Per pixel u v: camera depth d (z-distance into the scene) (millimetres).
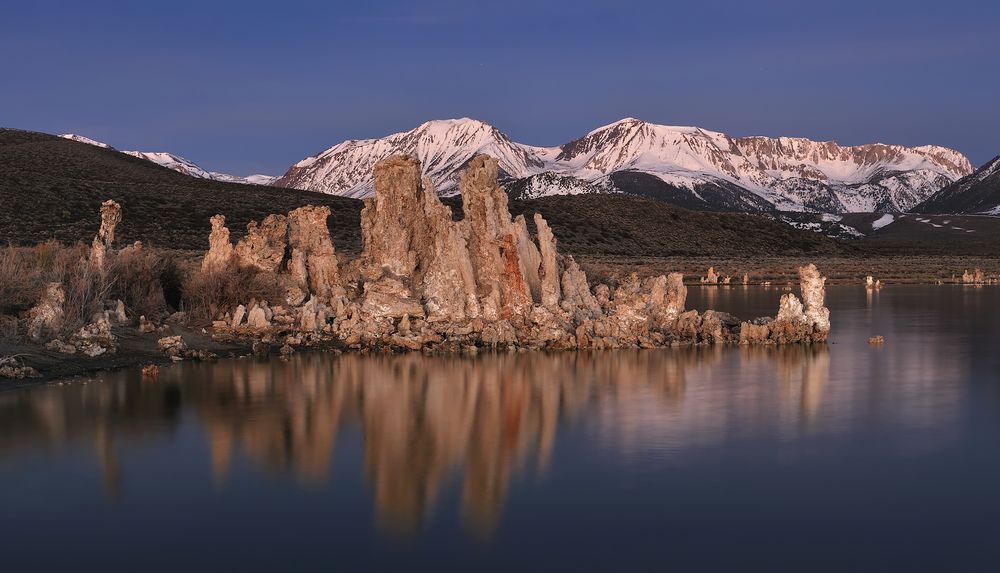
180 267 55062
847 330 59219
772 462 26844
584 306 52219
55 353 39750
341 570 19250
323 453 27281
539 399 34906
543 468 26031
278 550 20234
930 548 20672
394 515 22250
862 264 170250
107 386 36062
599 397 35312
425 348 45531
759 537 21188
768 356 46125
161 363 41000
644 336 49438
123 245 110125
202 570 19203
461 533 21234
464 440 28891
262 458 26703
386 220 51844
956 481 25203
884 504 23422
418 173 52656
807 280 53656
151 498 23297
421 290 50812
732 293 91062
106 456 26719
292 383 37281
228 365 41062
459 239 49781
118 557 19828
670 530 21531
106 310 45375
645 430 30406
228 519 21953
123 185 145375
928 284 115750
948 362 44594
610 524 21875
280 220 53000
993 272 144250
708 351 47688
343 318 48625
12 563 19500
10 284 43312
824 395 36281
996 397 36000
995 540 21109
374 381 37906
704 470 26047
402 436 29234
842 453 27938
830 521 22219
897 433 30250
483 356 44531
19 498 23266
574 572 19219
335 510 22609
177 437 28719
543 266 51438
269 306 49219
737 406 34125
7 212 119062
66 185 136750
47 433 29016
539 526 21719
